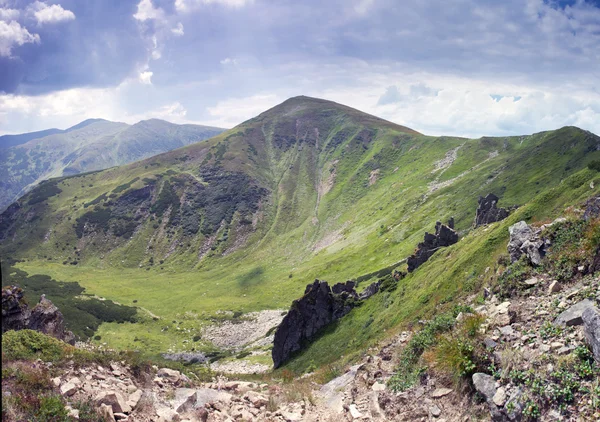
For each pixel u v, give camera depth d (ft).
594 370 27.14
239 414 42.52
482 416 30.22
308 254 578.66
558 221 53.42
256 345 278.46
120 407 37.47
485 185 407.23
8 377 36.70
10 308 106.73
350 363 77.82
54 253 640.99
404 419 34.83
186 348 303.68
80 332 323.78
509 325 37.78
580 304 34.40
